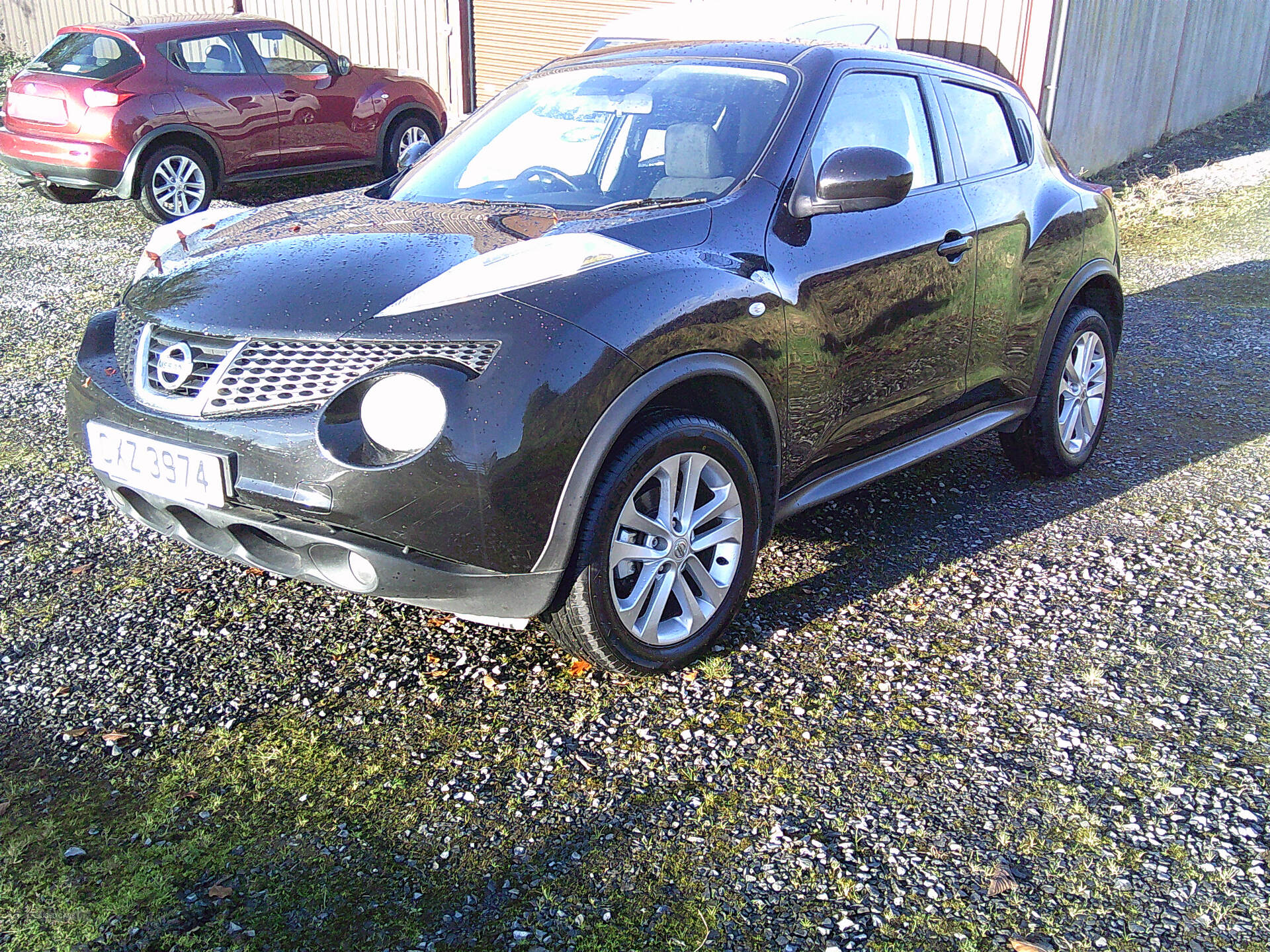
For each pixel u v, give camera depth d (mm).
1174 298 7836
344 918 2164
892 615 3453
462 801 2525
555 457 2605
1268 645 3285
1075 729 2850
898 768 2674
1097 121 11656
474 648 3205
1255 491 4512
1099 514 4305
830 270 3314
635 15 9273
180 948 2072
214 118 9844
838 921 2182
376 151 11344
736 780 2619
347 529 2582
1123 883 2291
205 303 2820
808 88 3545
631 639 2934
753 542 3207
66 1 19125
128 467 2863
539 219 3207
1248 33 15602
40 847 2344
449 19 14086
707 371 2914
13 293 7492
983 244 3945
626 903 2221
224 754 2684
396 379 2533
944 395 3963
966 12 10664
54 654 3113
